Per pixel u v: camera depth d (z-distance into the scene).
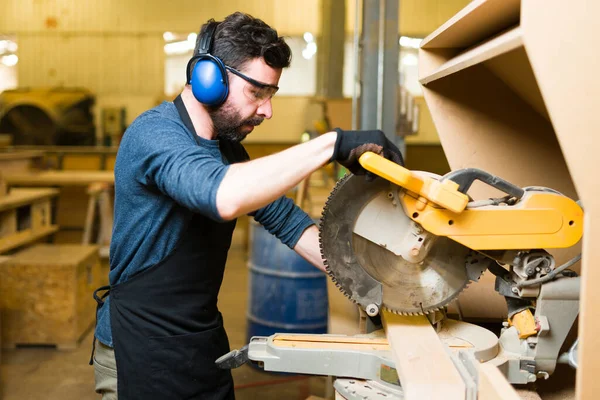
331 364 1.07
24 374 3.11
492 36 1.21
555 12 0.74
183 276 1.23
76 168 7.38
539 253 1.04
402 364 0.94
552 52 0.74
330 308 1.74
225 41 1.12
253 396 2.85
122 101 7.90
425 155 8.10
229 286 4.92
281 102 7.94
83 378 3.07
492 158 1.45
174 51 8.04
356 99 2.91
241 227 6.81
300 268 3.03
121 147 1.19
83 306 3.62
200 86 1.13
